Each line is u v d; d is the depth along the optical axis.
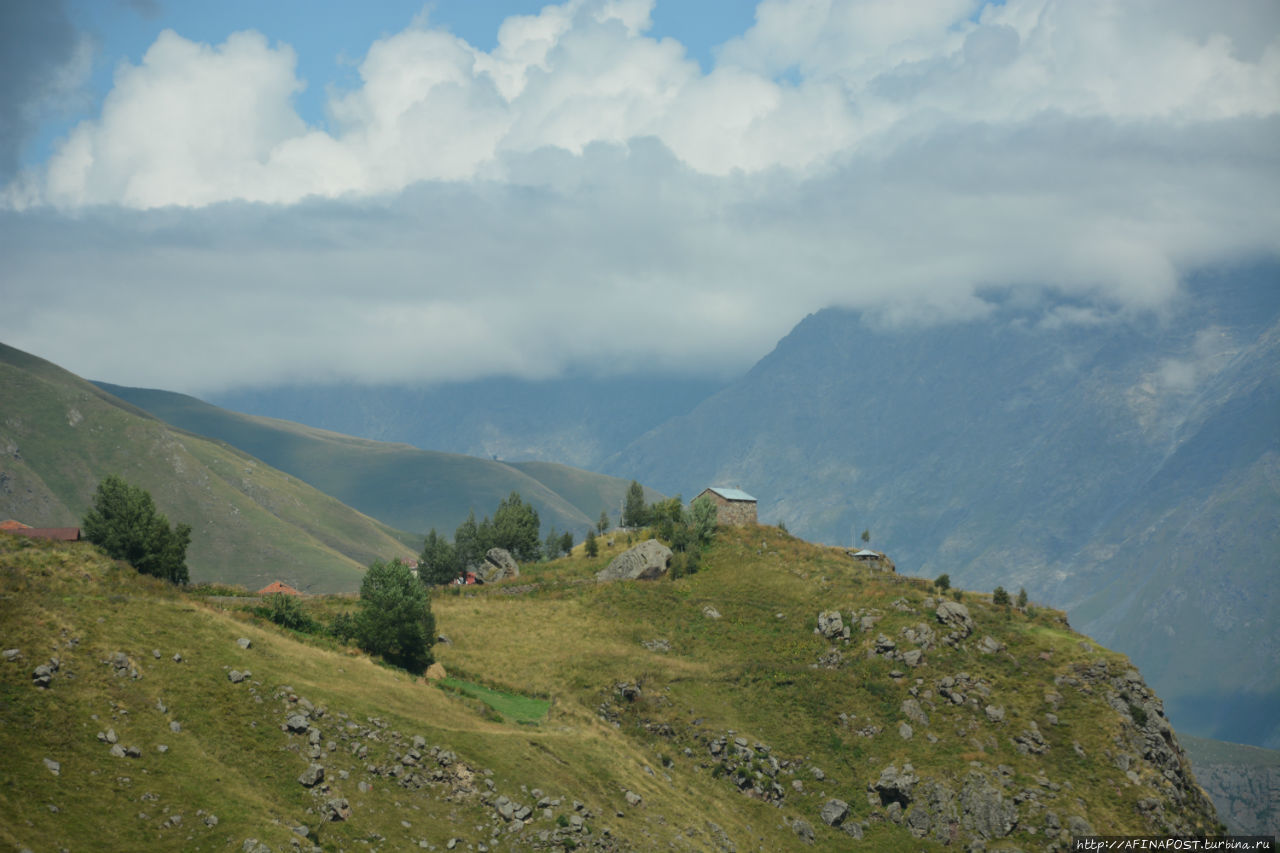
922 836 115.12
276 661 94.19
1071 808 114.38
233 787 75.94
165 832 69.75
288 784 79.38
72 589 92.69
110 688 80.12
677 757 119.19
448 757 89.62
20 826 64.88
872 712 131.25
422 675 116.00
